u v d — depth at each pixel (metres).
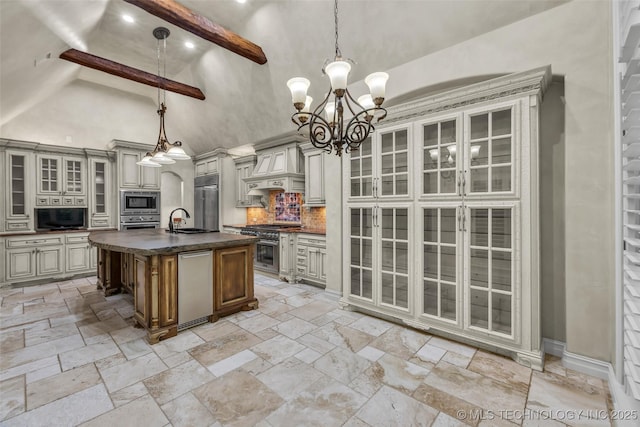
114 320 3.09
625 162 1.70
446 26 2.68
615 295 1.87
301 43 3.52
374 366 2.23
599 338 2.11
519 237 2.27
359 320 3.12
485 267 2.48
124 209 5.33
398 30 2.90
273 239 4.98
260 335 2.76
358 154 3.31
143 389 1.93
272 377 2.08
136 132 6.04
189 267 2.85
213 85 4.85
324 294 3.99
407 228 2.92
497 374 2.13
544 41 2.31
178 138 6.66
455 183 2.60
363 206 3.23
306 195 4.75
